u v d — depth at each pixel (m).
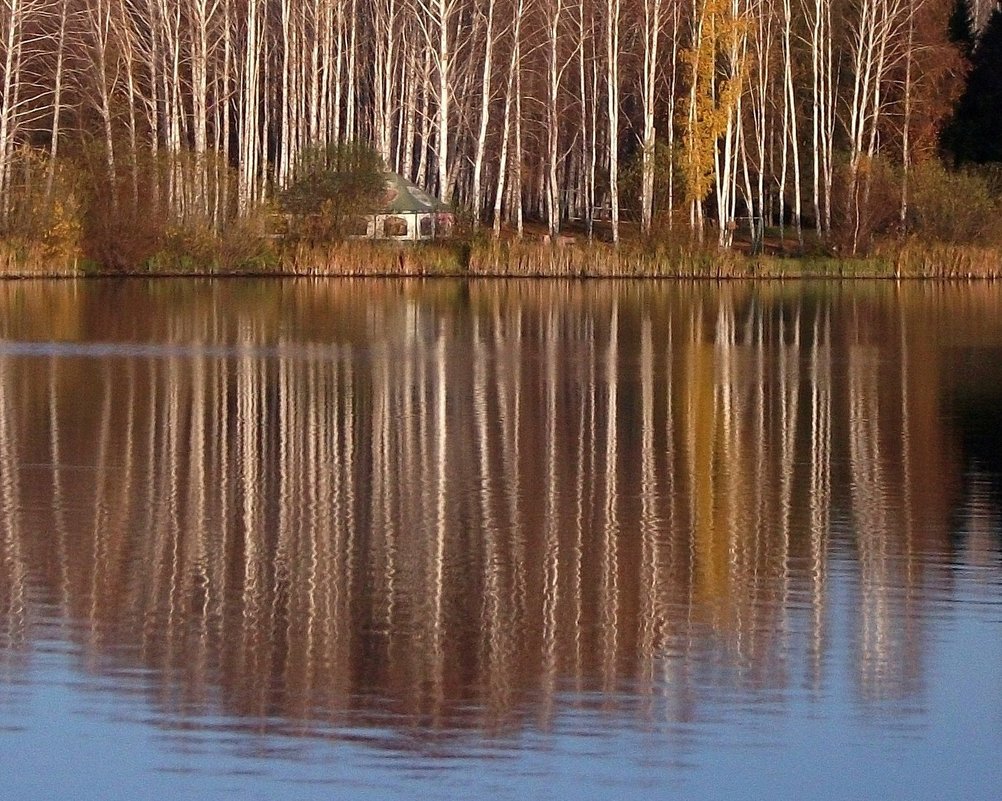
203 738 20.66
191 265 110.06
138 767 19.80
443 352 64.00
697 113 124.75
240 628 25.14
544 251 113.56
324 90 131.25
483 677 23.02
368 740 20.64
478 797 19.02
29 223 104.19
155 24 123.44
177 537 31.09
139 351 62.78
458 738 20.70
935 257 117.44
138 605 26.31
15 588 27.22
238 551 30.06
